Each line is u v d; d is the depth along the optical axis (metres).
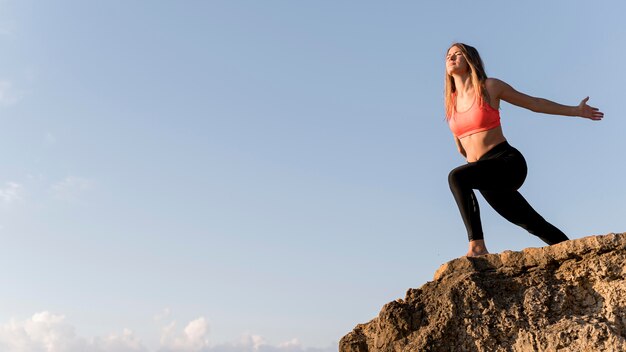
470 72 6.00
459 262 5.74
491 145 5.93
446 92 6.13
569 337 5.31
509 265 5.67
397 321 5.64
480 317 5.50
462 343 5.47
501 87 5.94
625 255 5.46
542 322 5.41
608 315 5.38
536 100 5.99
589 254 5.52
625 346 5.16
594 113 6.05
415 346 5.51
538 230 6.09
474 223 5.84
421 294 5.74
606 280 5.46
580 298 5.52
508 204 6.06
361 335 6.19
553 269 5.62
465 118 5.97
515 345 5.41
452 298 5.55
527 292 5.51
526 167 5.97
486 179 5.86
